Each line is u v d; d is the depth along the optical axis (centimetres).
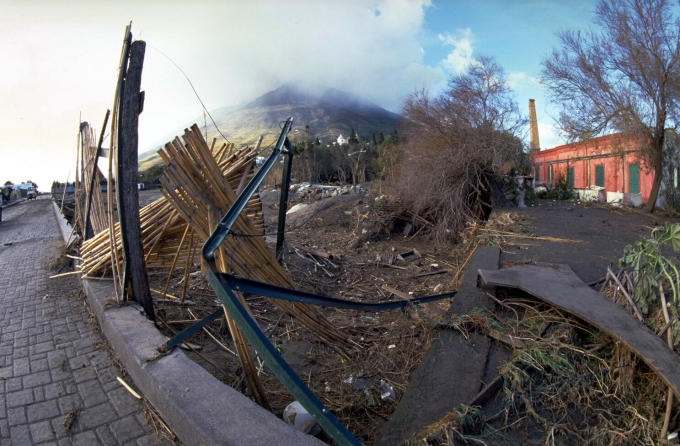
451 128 1351
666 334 314
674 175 1432
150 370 309
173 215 505
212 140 493
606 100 1468
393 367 434
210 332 468
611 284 425
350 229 1291
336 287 761
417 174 1305
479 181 1287
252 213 550
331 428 202
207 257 259
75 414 305
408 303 459
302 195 2208
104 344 413
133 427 290
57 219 1477
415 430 280
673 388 252
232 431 237
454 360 356
